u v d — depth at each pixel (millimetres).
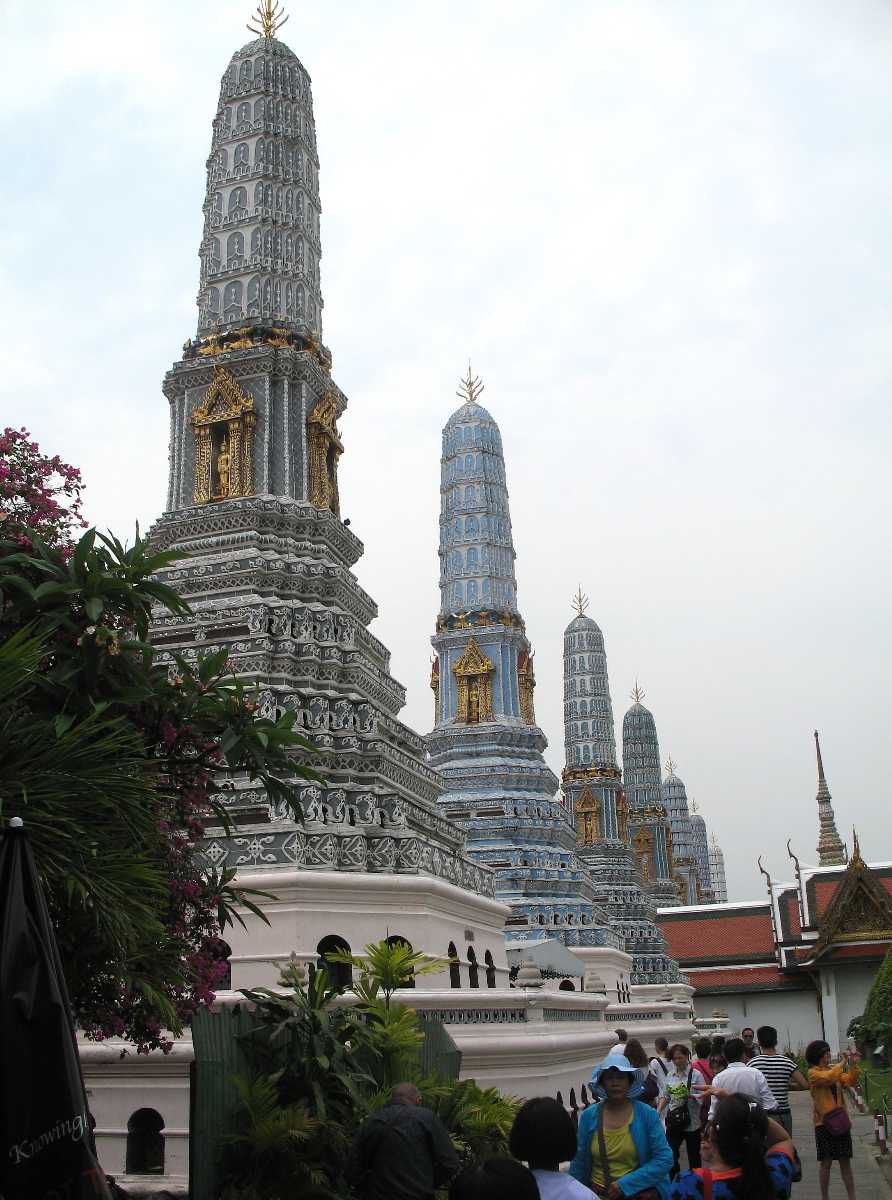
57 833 11828
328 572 34031
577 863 59219
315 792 28859
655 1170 11648
